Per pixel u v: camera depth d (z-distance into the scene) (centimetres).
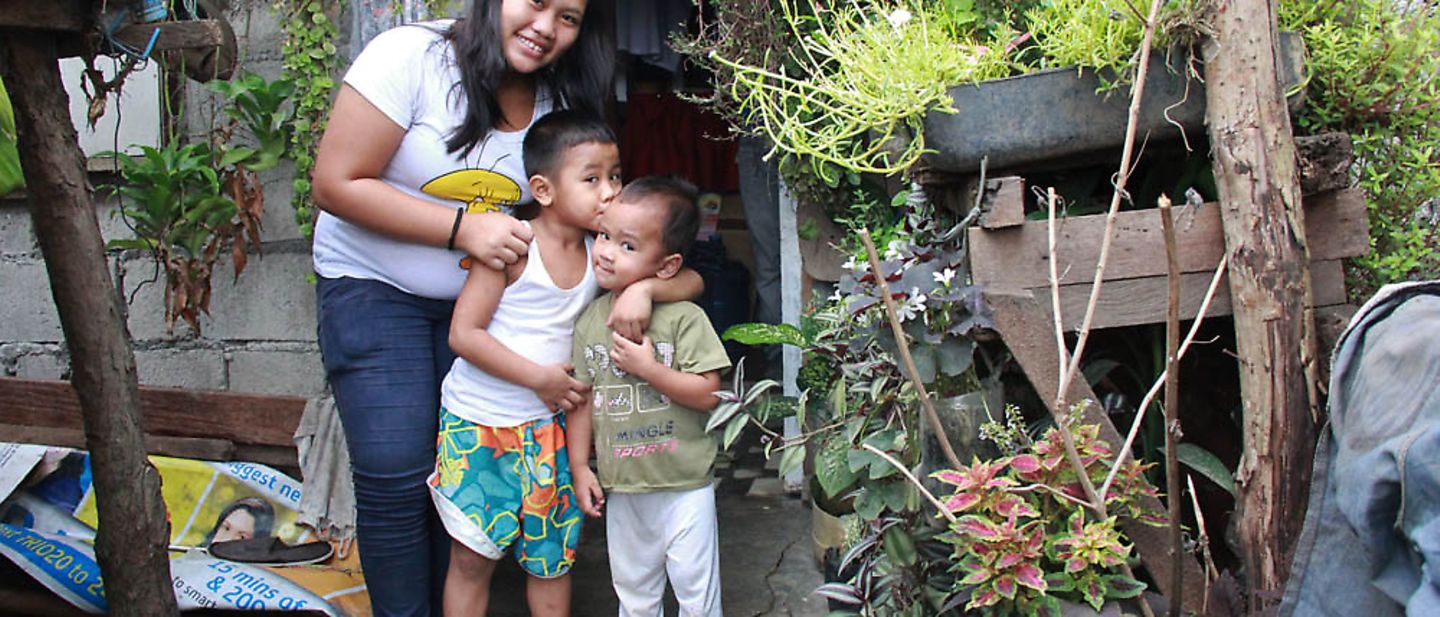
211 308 353
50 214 191
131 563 208
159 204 320
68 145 191
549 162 227
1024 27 232
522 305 230
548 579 244
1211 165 191
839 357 215
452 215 222
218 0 336
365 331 230
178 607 236
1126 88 180
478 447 233
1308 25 200
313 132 328
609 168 230
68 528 295
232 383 355
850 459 189
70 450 304
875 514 191
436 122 224
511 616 290
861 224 309
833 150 198
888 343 183
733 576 314
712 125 573
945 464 190
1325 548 141
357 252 231
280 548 301
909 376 173
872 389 194
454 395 235
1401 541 125
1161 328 206
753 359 591
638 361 226
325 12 331
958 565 175
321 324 237
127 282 353
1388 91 189
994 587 167
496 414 232
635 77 567
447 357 244
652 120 572
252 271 350
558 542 243
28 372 363
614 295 235
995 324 176
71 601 252
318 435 317
